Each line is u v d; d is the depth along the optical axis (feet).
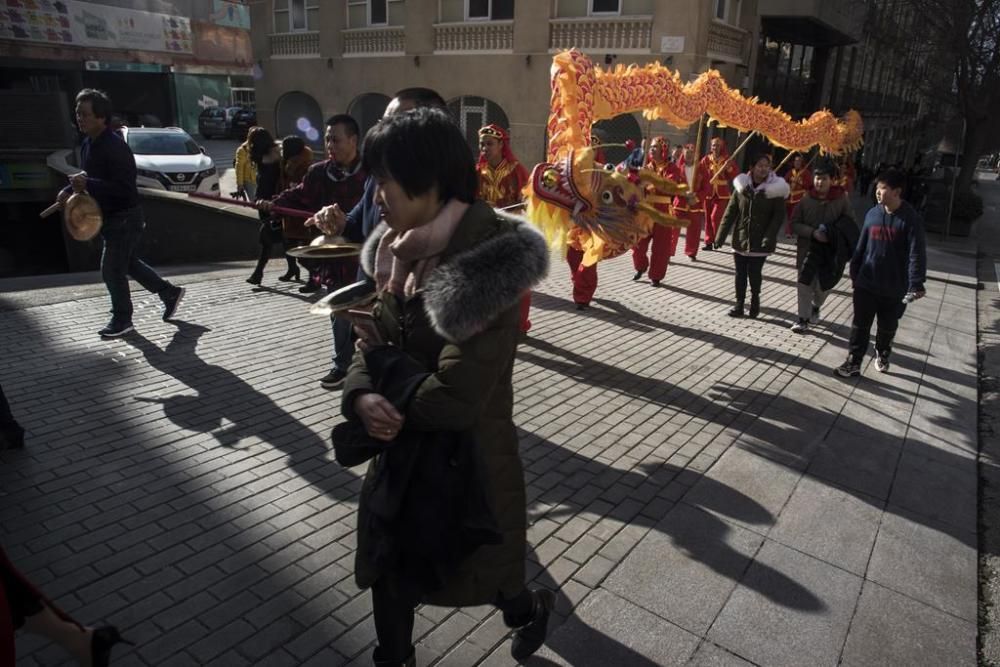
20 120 48.11
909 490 13.43
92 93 17.02
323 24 68.49
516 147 59.00
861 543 11.54
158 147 51.85
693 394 17.57
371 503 6.05
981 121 56.29
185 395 15.52
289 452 13.19
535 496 12.33
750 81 59.21
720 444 14.83
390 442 6.04
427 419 5.62
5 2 82.58
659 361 19.92
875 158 125.49
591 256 16.63
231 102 133.28
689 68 50.06
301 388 16.12
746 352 21.21
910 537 11.82
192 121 120.16
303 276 27.22
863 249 18.70
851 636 9.36
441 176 5.63
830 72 82.84
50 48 88.48
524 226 5.90
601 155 18.08
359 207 12.84
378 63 65.41
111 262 18.16
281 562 10.07
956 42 53.67
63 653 8.29
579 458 13.85
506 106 58.80
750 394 17.78
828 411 17.02
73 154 46.85
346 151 16.07
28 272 46.60
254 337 19.53
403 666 7.11
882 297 18.52
